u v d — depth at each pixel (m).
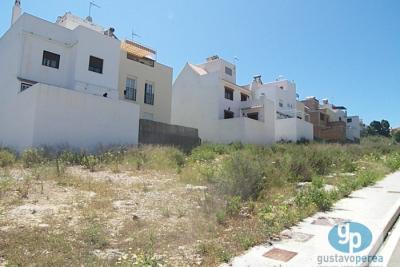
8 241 5.38
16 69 19.67
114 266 4.54
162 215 7.26
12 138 18.31
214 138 34.66
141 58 28.56
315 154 15.48
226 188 8.70
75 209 7.46
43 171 11.52
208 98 36.09
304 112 50.94
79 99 17.97
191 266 4.64
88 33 22.16
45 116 16.53
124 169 13.78
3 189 8.73
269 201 8.45
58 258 4.78
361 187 11.17
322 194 8.21
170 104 29.89
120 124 19.86
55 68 21.20
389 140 62.31
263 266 4.53
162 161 15.30
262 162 11.23
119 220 6.83
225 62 41.34
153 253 5.05
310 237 5.74
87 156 14.98
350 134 61.12
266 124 36.38
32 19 20.38
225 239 5.75
